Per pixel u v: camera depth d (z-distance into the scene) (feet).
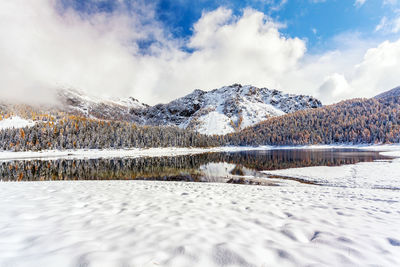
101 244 10.29
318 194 29.73
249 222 14.93
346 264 8.98
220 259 9.22
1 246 9.75
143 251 9.66
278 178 63.87
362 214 17.47
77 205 19.53
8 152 191.31
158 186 37.52
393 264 8.97
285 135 379.14
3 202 19.74
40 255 9.02
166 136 319.47
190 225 13.87
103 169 96.53
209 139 397.60
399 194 30.19
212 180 63.00
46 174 79.51
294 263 9.02
